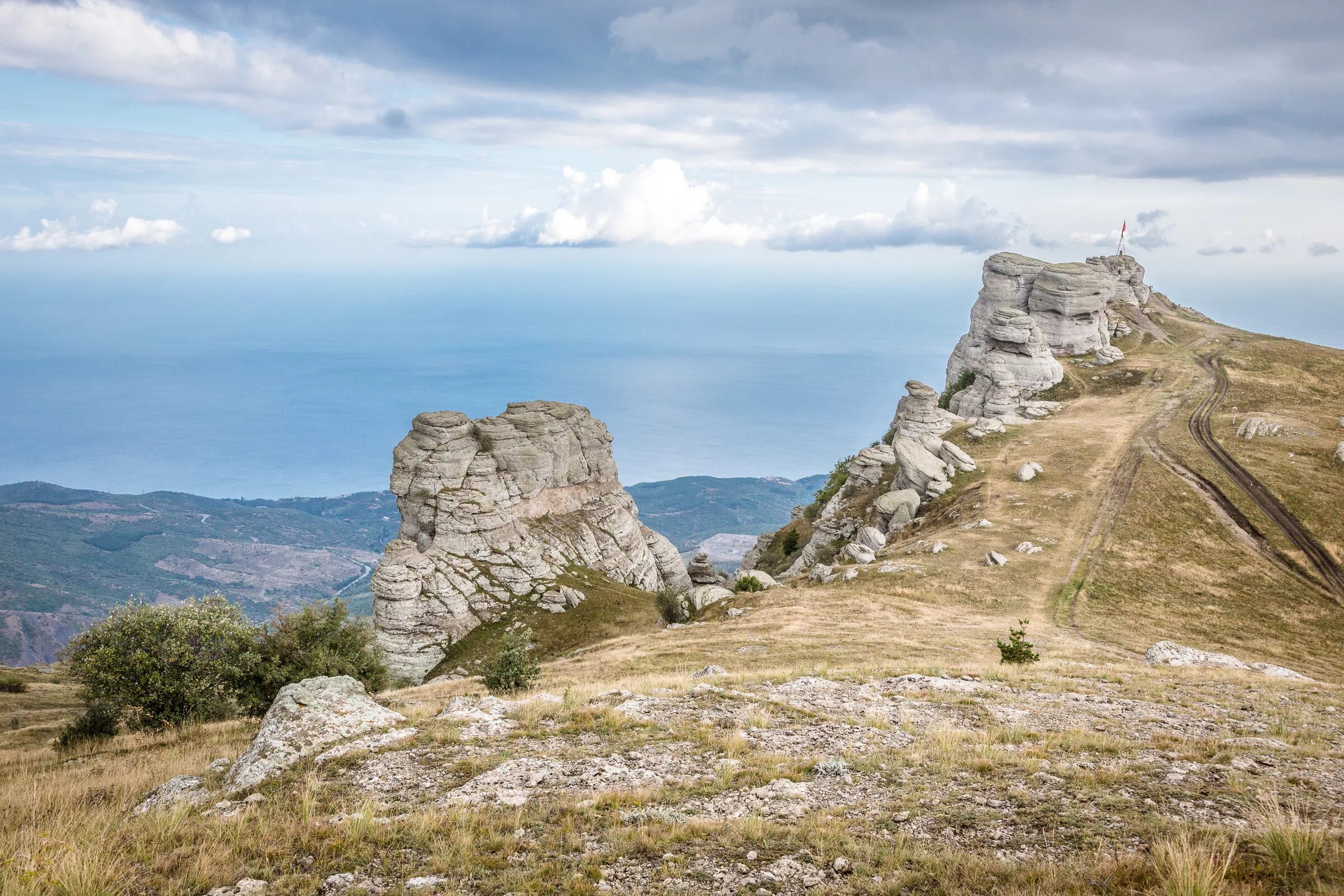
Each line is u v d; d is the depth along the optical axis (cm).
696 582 14438
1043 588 7294
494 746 1944
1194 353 16762
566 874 1209
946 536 8931
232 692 3656
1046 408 14550
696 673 3456
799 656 4344
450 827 1416
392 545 9806
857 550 9625
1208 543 8350
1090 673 3212
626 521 12738
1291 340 18175
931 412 13788
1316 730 2105
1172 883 997
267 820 1502
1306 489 9375
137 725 3491
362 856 1316
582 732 2066
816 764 1722
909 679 2845
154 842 1420
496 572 10175
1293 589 7469
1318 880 998
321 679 2381
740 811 1473
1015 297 17862
